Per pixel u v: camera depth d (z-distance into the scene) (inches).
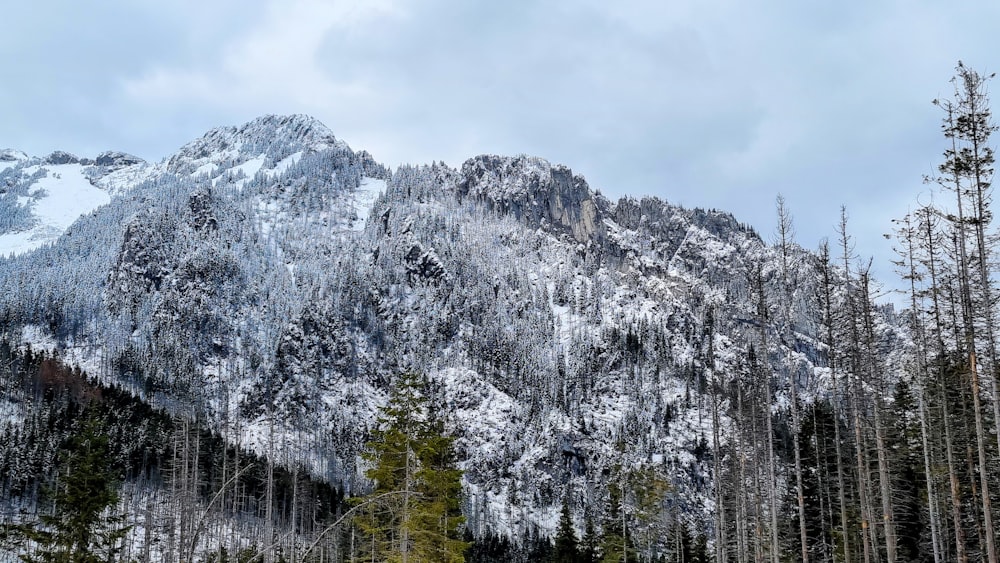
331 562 2819.9
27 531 1611.7
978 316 1304.1
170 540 2031.3
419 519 1619.1
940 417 1795.0
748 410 2069.4
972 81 1248.2
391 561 1600.6
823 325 1624.0
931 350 1636.3
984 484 1253.1
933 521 1667.1
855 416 1662.2
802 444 2450.8
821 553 2320.4
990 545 1230.3
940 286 1443.2
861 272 1577.3
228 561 2564.0
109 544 1656.0
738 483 2174.0
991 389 1359.5
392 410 1701.5
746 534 2129.7
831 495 2287.2
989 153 1230.9
